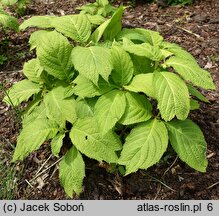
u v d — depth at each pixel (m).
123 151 0.87
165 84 0.86
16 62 1.44
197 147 0.89
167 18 1.65
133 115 0.89
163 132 0.88
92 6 1.49
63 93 0.99
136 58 0.99
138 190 0.98
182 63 0.92
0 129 1.18
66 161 0.92
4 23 1.36
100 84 0.93
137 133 0.88
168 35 1.51
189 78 0.88
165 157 1.04
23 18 1.71
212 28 1.54
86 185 1.00
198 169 0.87
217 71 1.30
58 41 0.99
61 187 1.01
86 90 0.92
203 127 1.10
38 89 1.07
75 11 1.75
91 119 0.93
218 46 1.42
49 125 0.95
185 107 0.85
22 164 1.07
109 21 1.07
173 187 0.98
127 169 0.84
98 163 1.03
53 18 1.09
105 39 1.13
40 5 1.82
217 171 1.00
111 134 0.90
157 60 0.94
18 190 1.02
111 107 0.88
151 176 1.00
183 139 0.90
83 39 1.03
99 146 0.89
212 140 1.07
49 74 1.07
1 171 1.06
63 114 0.95
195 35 1.50
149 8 1.75
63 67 1.00
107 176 1.01
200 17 1.61
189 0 1.74
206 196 0.96
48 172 1.05
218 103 1.18
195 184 0.98
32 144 0.91
